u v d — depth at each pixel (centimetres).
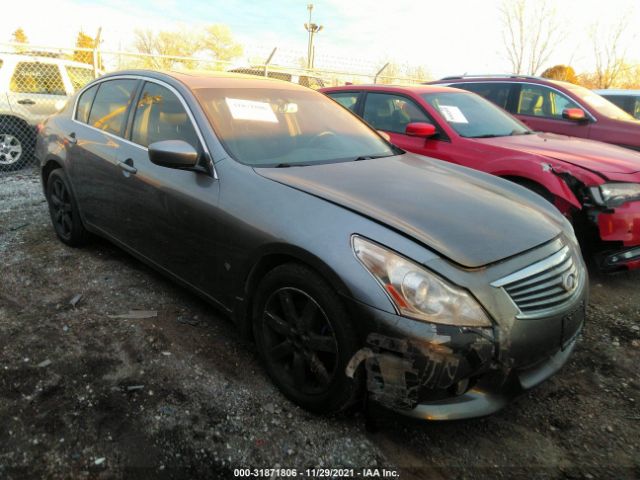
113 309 322
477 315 195
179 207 281
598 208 363
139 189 314
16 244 432
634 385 271
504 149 430
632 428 238
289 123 322
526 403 254
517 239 225
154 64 1116
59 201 427
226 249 255
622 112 655
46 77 784
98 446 210
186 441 214
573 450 223
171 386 249
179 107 306
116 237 360
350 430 226
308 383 232
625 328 331
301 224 223
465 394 205
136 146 329
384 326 193
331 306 208
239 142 284
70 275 371
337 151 317
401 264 197
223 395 244
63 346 279
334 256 207
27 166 780
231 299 263
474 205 249
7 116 745
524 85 686
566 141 477
